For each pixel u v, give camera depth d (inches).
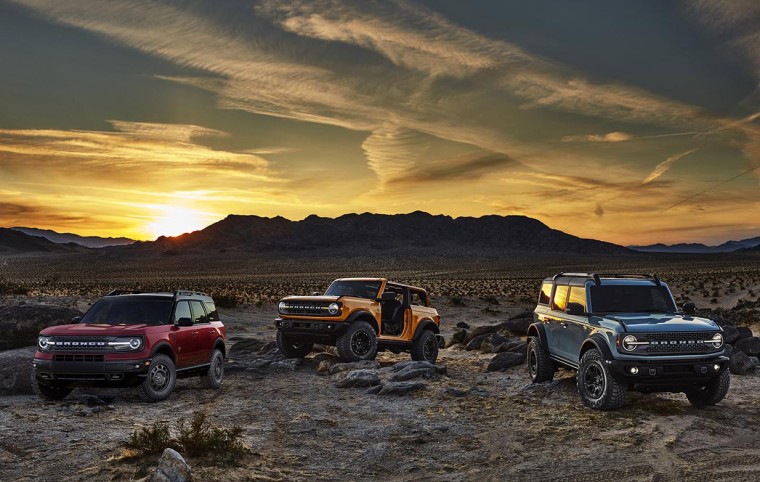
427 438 309.1
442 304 1812.3
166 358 399.9
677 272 5147.6
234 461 260.7
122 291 455.5
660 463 270.7
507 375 517.0
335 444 299.1
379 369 527.5
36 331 565.0
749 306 1349.7
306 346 615.5
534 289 2913.4
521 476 254.5
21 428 312.2
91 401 380.8
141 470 242.5
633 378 350.9
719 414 362.0
